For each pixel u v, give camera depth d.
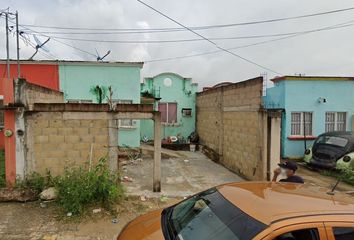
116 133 7.66
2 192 6.84
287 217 2.44
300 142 13.58
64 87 13.87
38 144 7.41
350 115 13.87
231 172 11.30
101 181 6.66
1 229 5.44
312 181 10.03
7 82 7.16
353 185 9.58
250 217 2.58
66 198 6.45
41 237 5.16
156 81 18.03
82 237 5.20
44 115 7.40
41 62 13.58
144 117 7.77
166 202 7.26
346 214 2.52
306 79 13.45
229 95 11.98
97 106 7.56
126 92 14.25
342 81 13.74
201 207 3.20
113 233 5.40
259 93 9.22
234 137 11.36
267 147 8.79
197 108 18.02
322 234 2.36
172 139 17.00
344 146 10.88
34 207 6.55
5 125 7.19
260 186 3.36
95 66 14.01
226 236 2.55
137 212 6.48
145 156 13.88
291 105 13.48
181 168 11.74
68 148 7.52
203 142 16.45
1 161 10.12
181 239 2.79
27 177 7.30
